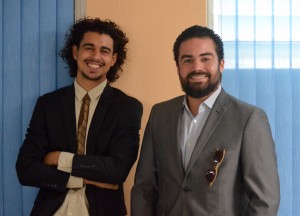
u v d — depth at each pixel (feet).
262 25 7.70
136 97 7.62
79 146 6.51
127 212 7.57
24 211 7.55
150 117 5.83
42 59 7.56
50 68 7.58
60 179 6.08
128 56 7.59
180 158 5.23
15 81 7.54
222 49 5.40
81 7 7.53
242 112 5.05
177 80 7.62
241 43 7.69
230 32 7.68
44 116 6.67
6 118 7.54
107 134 6.45
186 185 5.06
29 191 7.56
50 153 6.38
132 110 6.59
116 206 6.43
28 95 7.56
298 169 7.70
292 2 7.74
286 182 7.66
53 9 7.54
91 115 6.74
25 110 7.55
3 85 7.54
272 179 4.85
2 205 7.53
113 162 6.14
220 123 5.09
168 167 5.31
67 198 6.32
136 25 7.59
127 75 7.62
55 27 7.56
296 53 7.73
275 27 7.73
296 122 7.72
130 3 7.57
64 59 7.51
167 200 5.27
